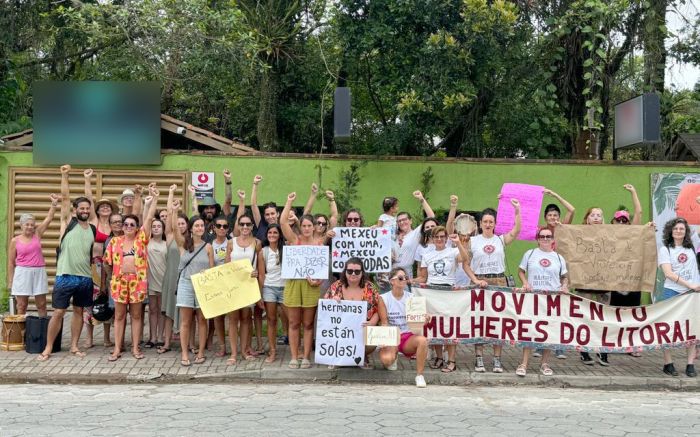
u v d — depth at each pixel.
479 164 13.09
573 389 8.62
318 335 8.72
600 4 13.29
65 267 9.26
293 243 9.16
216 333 10.05
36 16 17.38
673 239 9.25
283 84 18.00
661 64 15.02
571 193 13.09
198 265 9.12
